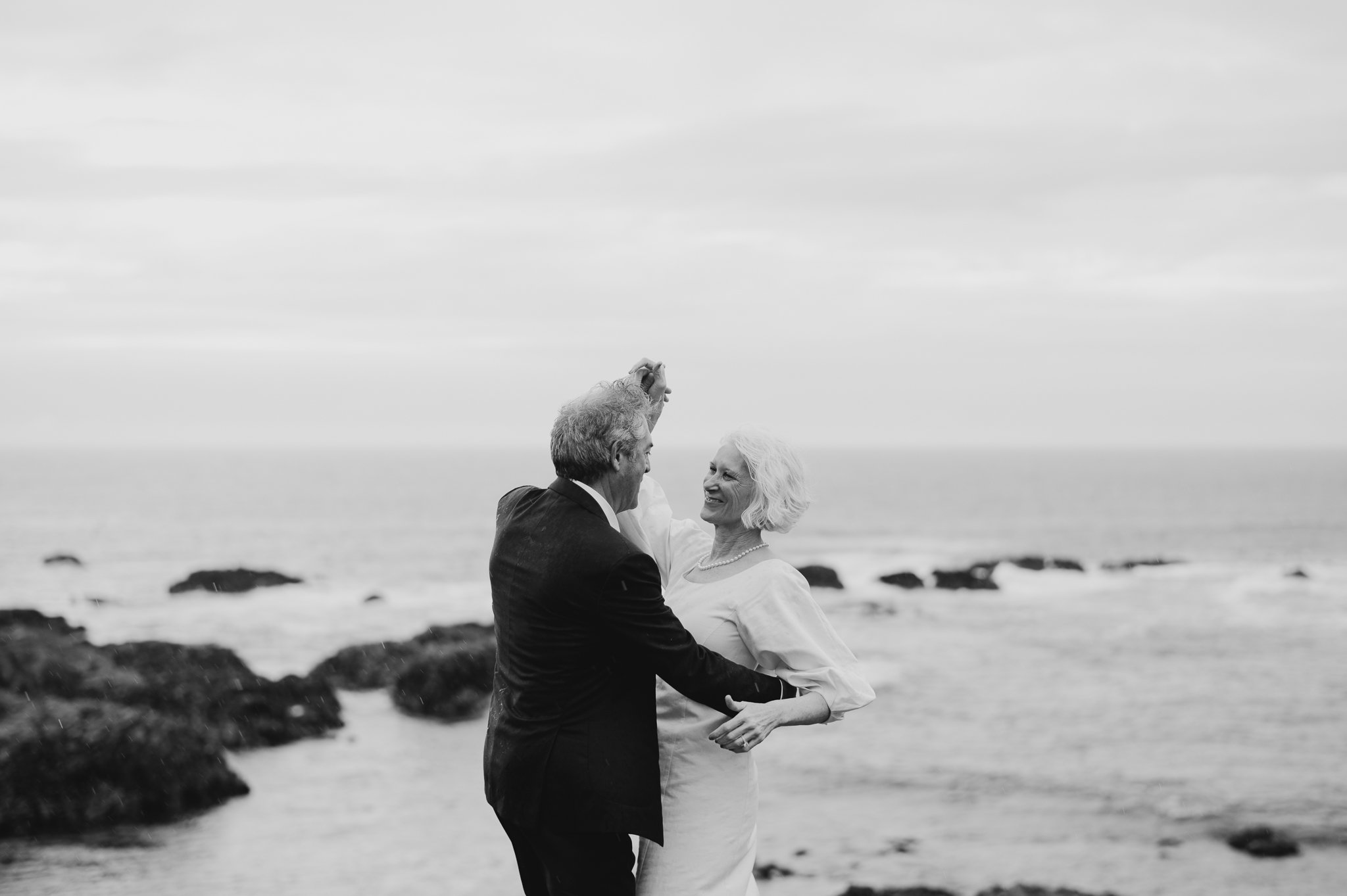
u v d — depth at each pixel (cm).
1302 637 3161
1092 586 4450
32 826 1311
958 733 1970
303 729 1858
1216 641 3086
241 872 1215
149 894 1145
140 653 2050
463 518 8300
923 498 11638
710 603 353
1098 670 2633
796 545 6725
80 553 5684
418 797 1519
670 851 350
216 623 3409
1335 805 1566
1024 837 1422
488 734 333
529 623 316
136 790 1376
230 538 6575
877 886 1235
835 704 330
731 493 350
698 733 350
